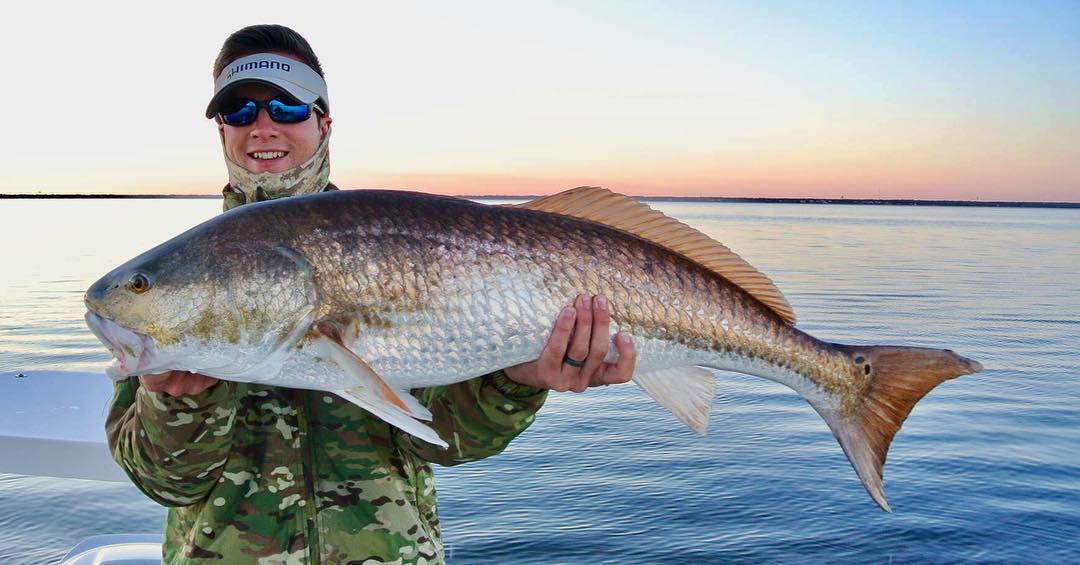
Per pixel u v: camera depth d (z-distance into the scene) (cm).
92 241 6419
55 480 938
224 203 270
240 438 237
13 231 8306
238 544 232
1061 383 1656
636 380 264
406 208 234
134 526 812
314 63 269
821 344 278
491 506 901
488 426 248
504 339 236
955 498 960
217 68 264
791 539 834
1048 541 841
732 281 270
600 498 927
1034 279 4256
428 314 229
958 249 6956
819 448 1133
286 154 260
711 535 835
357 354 226
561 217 252
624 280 250
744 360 271
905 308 2869
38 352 1972
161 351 219
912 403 279
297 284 222
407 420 209
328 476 239
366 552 237
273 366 223
